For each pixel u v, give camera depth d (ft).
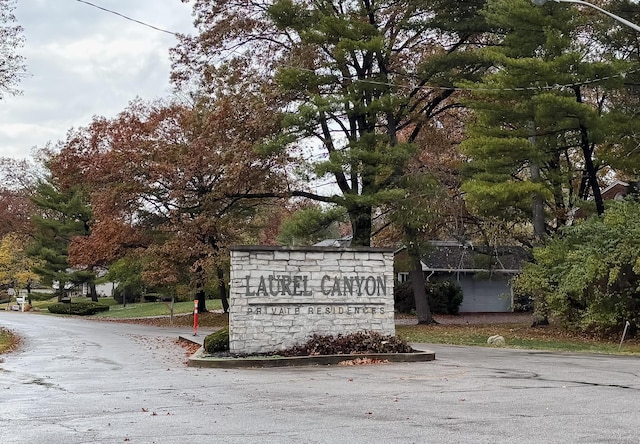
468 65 98.17
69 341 82.69
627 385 39.83
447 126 111.96
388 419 28.58
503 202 85.10
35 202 191.62
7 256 220.43
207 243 125.59
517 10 79.15
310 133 94.89
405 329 101.65
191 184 123.24
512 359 58.49
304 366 53.11
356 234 102.58
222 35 103.81
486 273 130.41
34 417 29.81
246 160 99.45
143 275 129.59
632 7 83.15
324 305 59.57
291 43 103.86
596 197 89.86
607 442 23.76
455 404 32.58
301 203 127.03
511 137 83.35
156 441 24.61
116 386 40.70
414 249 101.86
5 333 93.45
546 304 88.69
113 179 128.47
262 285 58.13
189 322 130.31
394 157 91.04
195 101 152.97
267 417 29.40
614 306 78.02
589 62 81.46
